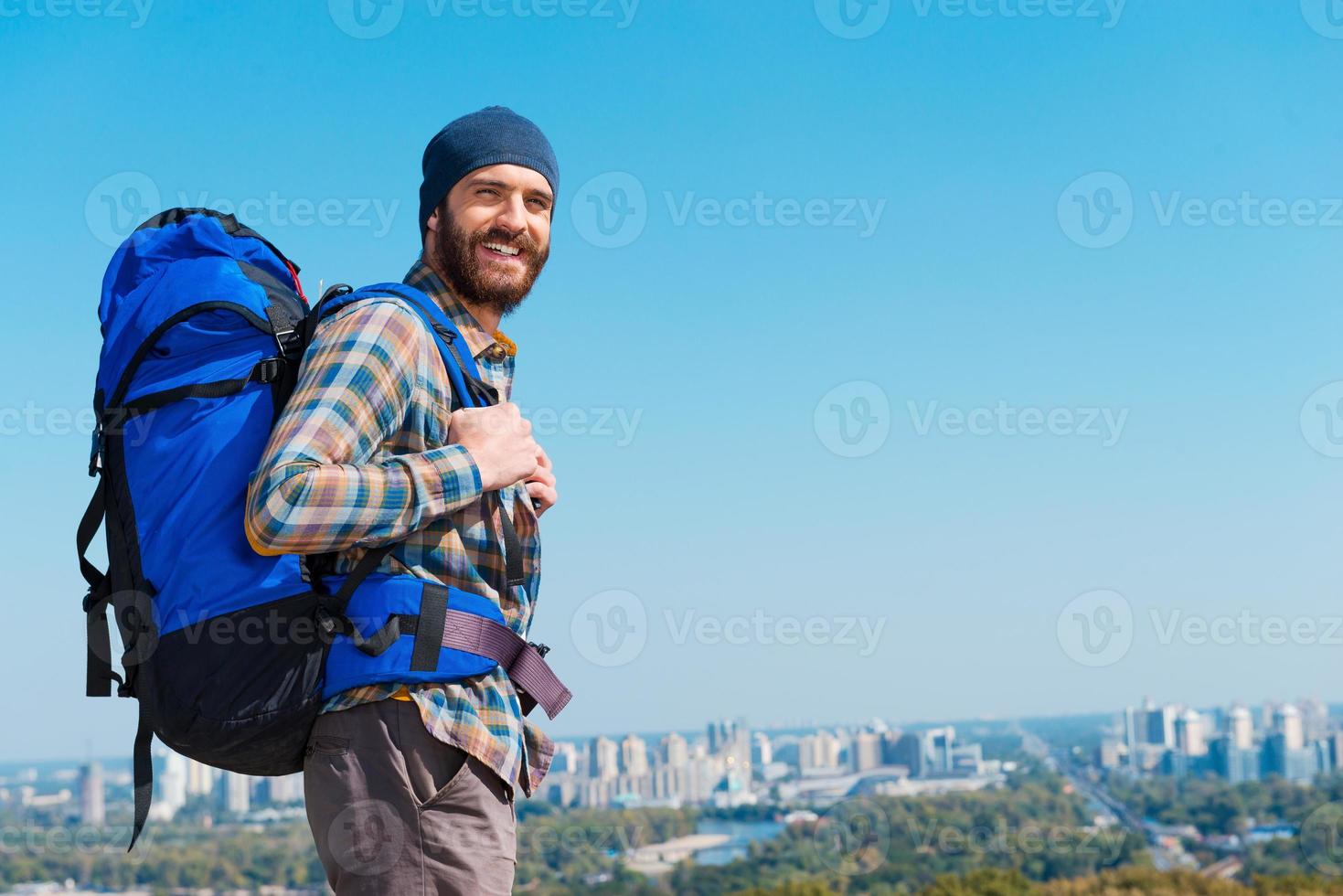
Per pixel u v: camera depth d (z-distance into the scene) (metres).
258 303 1.68
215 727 1.55
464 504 1.63
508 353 1.95
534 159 1.92
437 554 1.67
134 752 1.64
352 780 1.59
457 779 1.62
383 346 1.63
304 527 1.49
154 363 1.64
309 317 1.69
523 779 1.72
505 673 1.72
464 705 1.63
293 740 1.63
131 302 1.70
